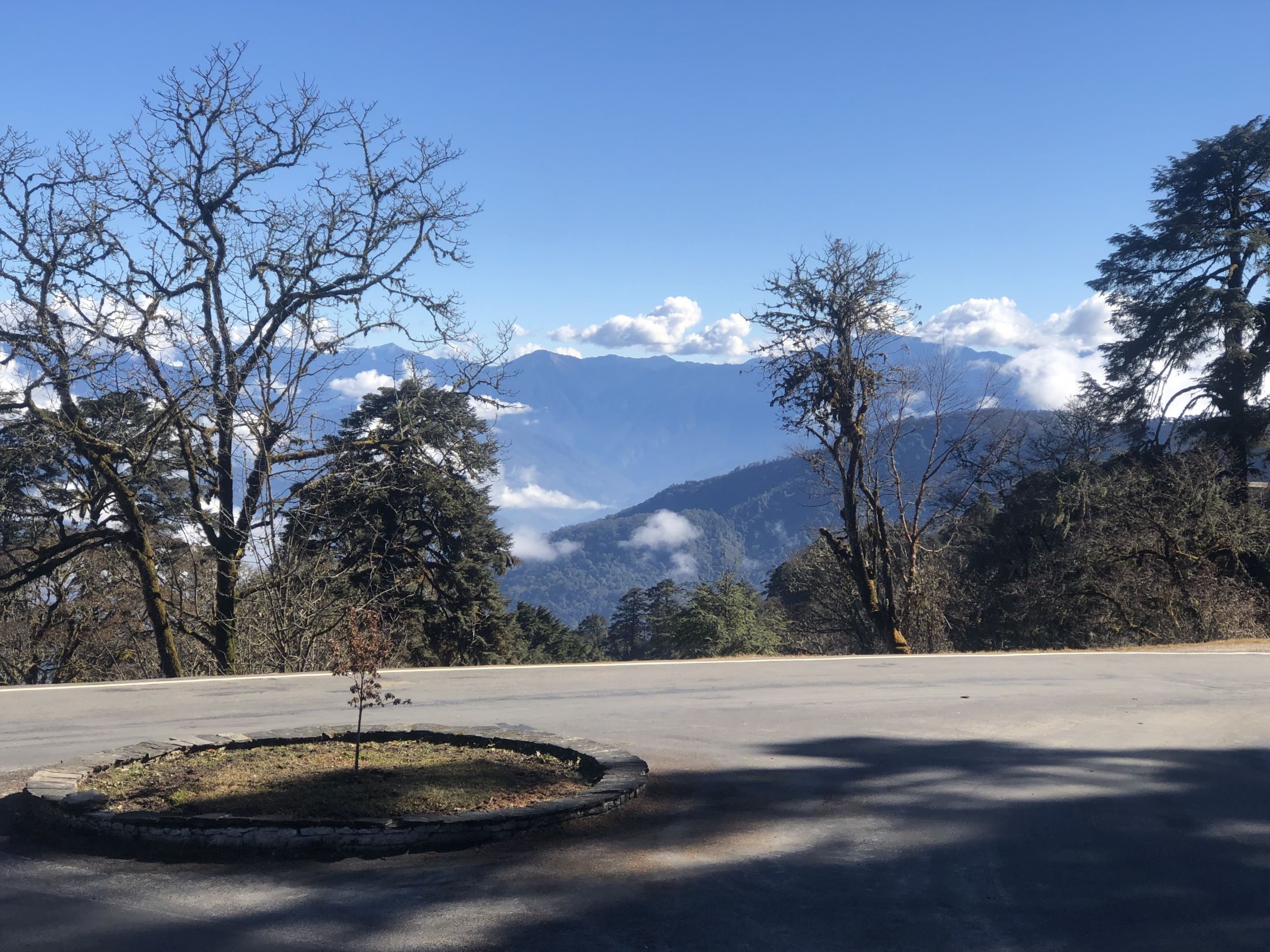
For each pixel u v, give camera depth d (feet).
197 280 64.39
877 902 16.22
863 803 22.24
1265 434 109.81
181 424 63.41
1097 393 126.21
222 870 17.57
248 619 70.95
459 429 73.46
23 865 17.78
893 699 36.96
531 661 140.05
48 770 22.56
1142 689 39.04
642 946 14.44
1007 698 37.11
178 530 71.56
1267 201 117.39
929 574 94.79
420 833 18.78
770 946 14.48
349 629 23.94
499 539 108.27
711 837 19.74
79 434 60.03
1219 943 14.55
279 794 20.77
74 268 60.70
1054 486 118.32
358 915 15.55
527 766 24.13
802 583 122.31
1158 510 90.79
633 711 34.32
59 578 85.15
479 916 15.55
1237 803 22.18
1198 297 111.96
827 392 84.94
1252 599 83.76
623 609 329.31
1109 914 15.67
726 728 31.12
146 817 19.01
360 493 72.90
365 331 67.72
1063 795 22.94
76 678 89.92
